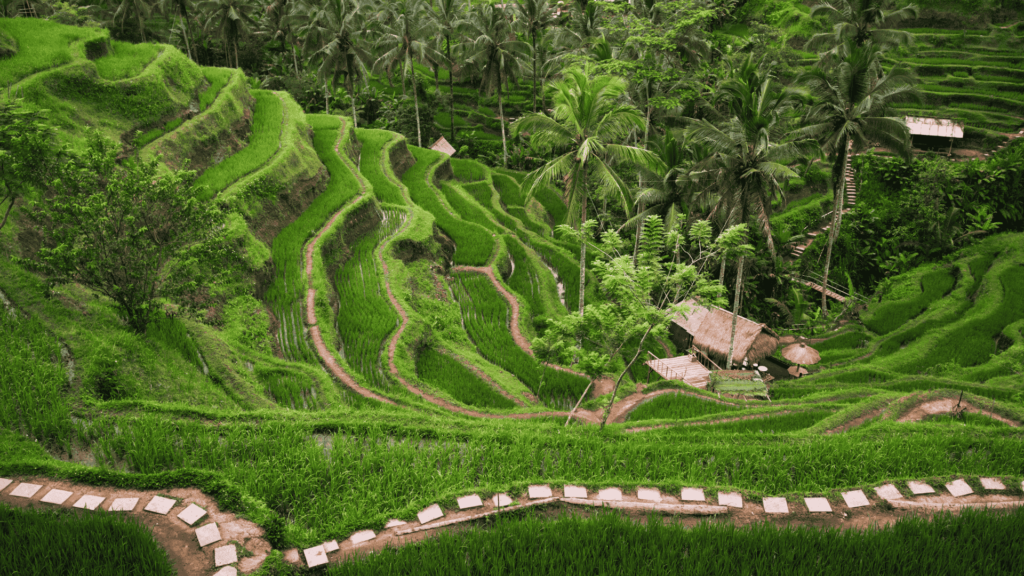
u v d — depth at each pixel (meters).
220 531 9.10
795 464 11.80
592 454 12.17
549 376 22.75
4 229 17.31
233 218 24.92
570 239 37.47
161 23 67.69
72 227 14.98
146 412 12.65
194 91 31.52
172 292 16.36
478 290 29.86
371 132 46.91
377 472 11.22
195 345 17.92
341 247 29.52
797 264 41.50
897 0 64.62
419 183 42.03
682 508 10.45
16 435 11.27
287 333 22.53
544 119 22.97
